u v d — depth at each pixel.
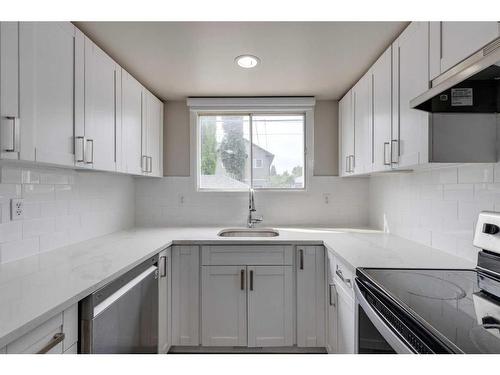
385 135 1.77
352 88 2.40
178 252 2.13
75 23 1.54
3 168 1.43
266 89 2.55
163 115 2.88
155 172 2.66
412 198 2.06
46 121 1.28
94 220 2.20
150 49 1.82
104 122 1.76
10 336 0.79
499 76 1.16
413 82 1.44
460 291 1.08
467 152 1.30
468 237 1.50
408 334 0.85
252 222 2.75
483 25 1.01
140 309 1.57
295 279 2.15
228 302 2.12
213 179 2.95
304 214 2.88
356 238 2.17
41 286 1.12
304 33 1.65
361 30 1.61
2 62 1.07
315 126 2.89
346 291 1.66
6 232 1.45
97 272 1.30
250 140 2.92
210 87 2.49
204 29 1.61
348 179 2.88
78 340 1.12
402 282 1.19
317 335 2.12
